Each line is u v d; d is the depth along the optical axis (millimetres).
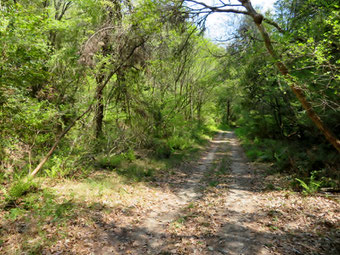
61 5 14219
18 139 7500
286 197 6625
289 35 6613
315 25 6535
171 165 11555
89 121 10055
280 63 6785
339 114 8438
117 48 10133
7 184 6500
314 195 6551
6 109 6316
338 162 8336
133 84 12312
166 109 15977
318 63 5645
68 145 9531
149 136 13117
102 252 4043
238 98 19766
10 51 5723
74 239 4316
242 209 6066
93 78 10766
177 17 8484
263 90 14656
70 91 10664
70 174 8102
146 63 11852
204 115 29422
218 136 29391
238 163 12977
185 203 6680
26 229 4449
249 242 4391
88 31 9750
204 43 14188
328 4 6637
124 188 7371
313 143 11992
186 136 18906
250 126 20125
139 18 8766
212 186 8344
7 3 5691
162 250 4180
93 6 10086
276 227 4910
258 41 9141
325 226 4758
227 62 11648
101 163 9977
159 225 5207
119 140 11141
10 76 5910
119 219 5320
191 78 21609
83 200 5973
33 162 7883
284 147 12570
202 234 4766
